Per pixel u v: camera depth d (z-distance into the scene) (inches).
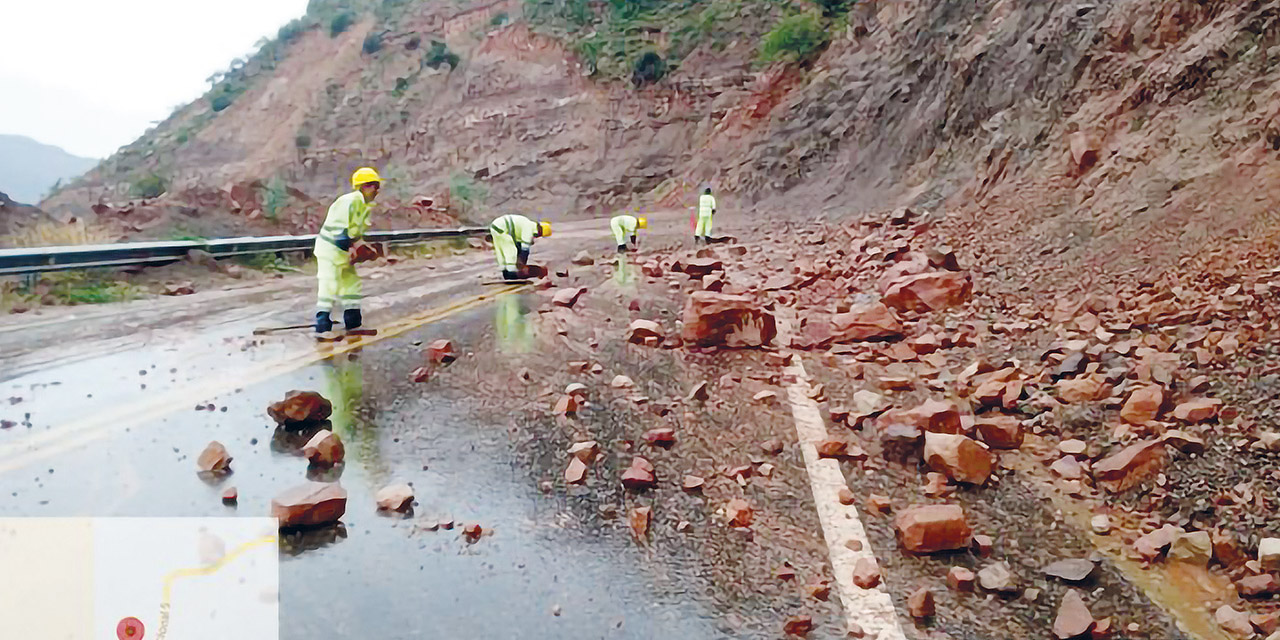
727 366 272.7
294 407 192.1
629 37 2146.9
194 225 726.5
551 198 1910.7
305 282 514.3
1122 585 126.4
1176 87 492.1
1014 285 384.8
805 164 1359.5
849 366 273.7
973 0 1092.5
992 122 850.1
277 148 2454.5
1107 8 693.9
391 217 1092.5
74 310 376.8
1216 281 290.4
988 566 127.9
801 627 107.8
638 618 109.5
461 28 2583.7
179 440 180.5
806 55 1681.8
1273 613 117.2
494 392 231.3
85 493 147.5
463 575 120.6
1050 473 175.5
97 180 2645.2
